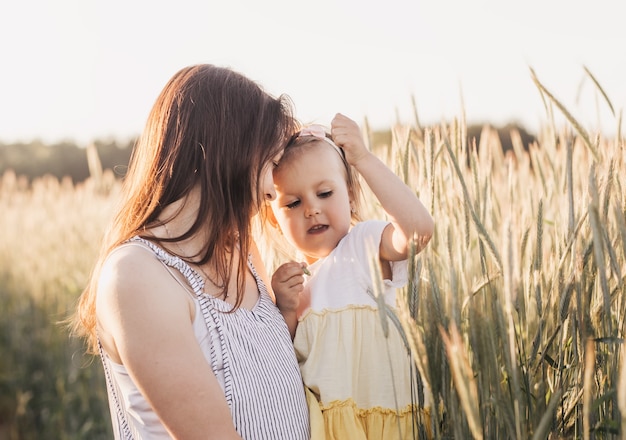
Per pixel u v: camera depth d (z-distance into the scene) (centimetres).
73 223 584
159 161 139
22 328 582
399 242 151
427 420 148
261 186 146
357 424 151
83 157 2100
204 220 138
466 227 141
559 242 145
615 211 121
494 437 136
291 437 140
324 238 168
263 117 146
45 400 493
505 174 219
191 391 124
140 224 137
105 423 459
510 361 122
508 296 112
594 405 116
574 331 133
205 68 148
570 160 131
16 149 2119
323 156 168
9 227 644
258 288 155
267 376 138
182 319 128
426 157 150
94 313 144
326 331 156
